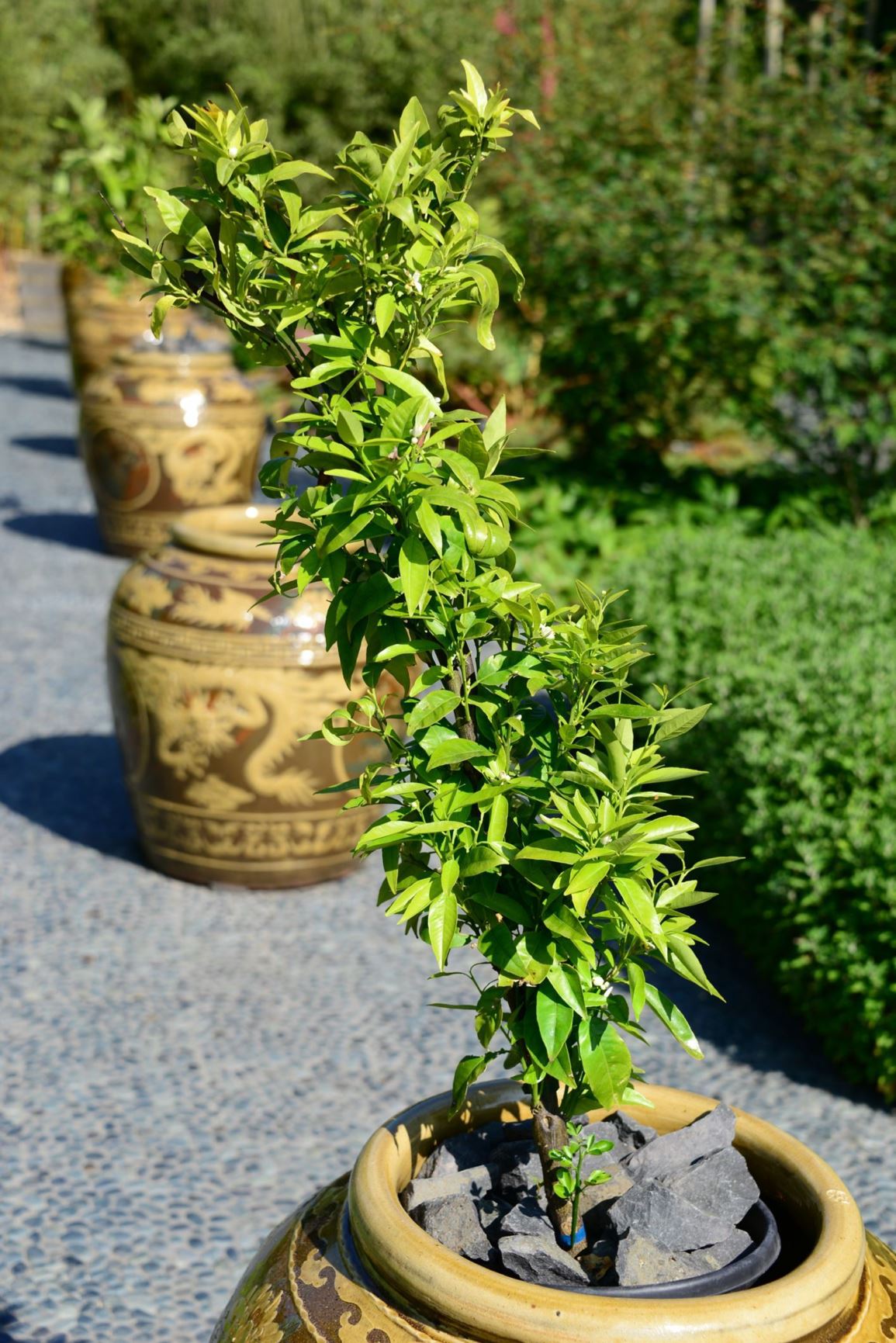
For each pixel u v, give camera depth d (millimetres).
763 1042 3957
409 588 1465
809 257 7094
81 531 10312
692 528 7375
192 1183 3172
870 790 3818
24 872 4891
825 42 8250
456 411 1618
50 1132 3355
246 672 4348
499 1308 1379
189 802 4570
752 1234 1661
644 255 7090
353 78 13164
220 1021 3920
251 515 5016
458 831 1551
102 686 7039
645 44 8648
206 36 15484
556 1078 1661
